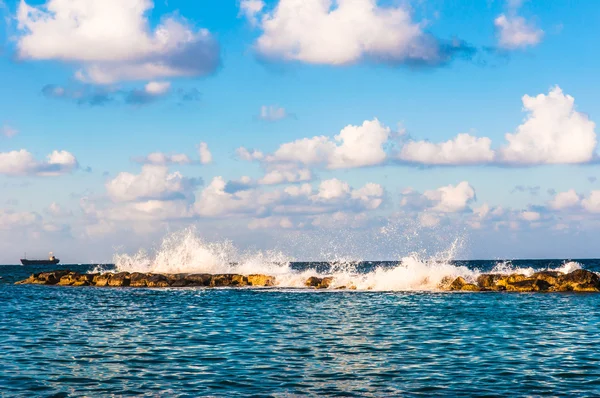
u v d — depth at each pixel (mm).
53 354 20500
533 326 26859
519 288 48031
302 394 14961
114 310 36094
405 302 38781
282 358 19562
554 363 18531
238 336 24500
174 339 23797
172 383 16156
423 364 18500
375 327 26938
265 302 40062
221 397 14688
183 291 52438
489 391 15164
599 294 44344
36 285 64875
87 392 15258
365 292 47844
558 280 48812
